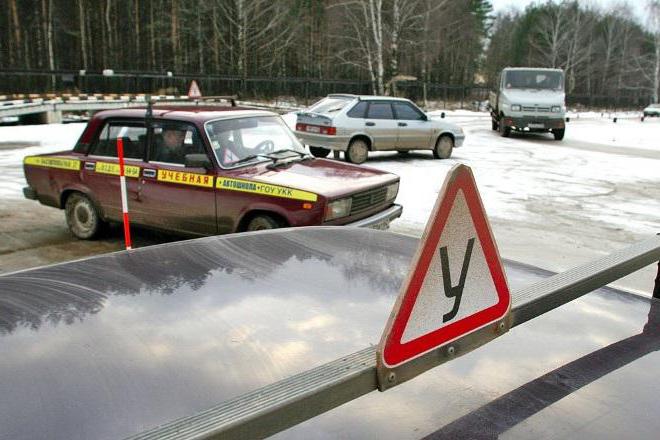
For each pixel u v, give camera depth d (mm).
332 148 11820
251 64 43188
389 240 2064
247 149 5539
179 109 5793
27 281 1530
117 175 5676
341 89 41562
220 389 1021
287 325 1276
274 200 4895
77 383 1019
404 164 12250
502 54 75375
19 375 1040
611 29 64562
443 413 983
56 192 6113
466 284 993
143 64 45500
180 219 5434
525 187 9758
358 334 1250
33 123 24562
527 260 5547
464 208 963
